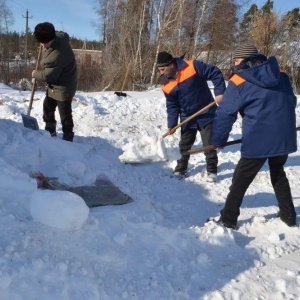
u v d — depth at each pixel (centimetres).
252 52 353
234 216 377
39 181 411
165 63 484
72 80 572
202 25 2378
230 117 359
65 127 585
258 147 354
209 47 2478
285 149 354
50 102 593
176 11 2266
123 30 2334
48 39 527
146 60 2286
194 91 495
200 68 485
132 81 2131
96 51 2856
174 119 533
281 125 351
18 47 3791
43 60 544
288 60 2258
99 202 390
